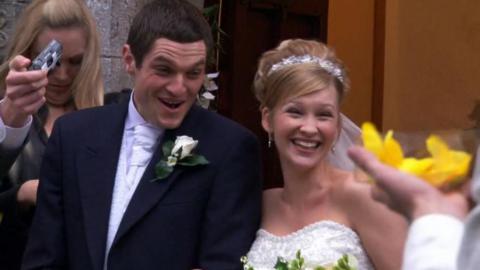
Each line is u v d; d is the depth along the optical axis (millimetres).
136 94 3928
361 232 3711
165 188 3775
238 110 7953
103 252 3748
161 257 3711
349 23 8344
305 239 3770
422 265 1813
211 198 3812
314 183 3900
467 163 2006
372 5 8391
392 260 3580
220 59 7887
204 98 5523
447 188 2002
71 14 4547
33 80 3934
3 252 4246
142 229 3732
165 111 3840
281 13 8039
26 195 4184
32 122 4516
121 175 3881
